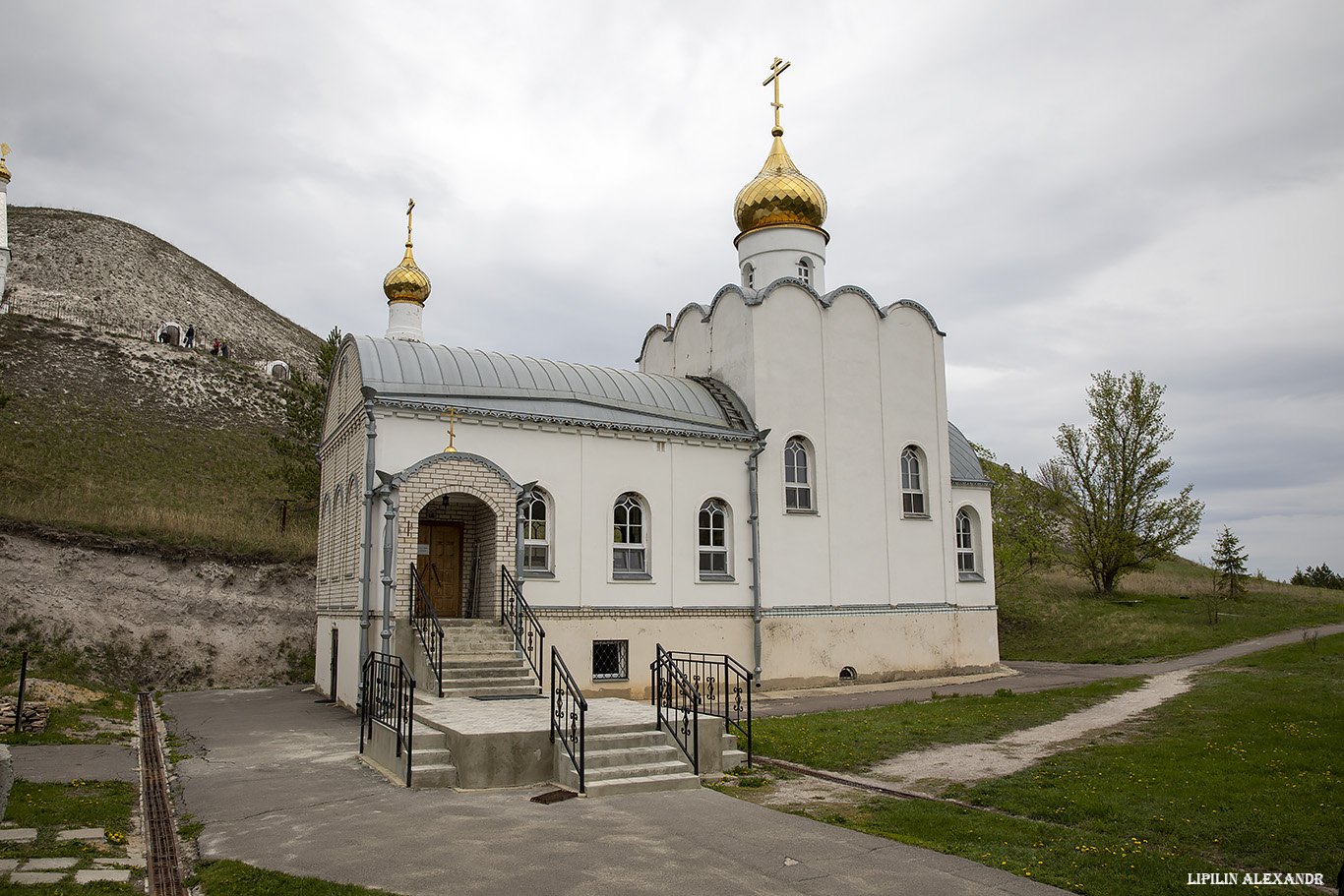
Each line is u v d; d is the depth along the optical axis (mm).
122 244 86875
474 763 11328
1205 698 17281
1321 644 24734
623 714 13648
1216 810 9695
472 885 7586
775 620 23844
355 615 19641
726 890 7488
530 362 23047
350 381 21938
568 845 8742
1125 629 32438
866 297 26828
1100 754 12875
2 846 8477
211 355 57812
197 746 15086
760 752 14031
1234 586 37219
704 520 23406
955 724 15891
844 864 8211
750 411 24625
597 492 21656
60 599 25719
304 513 37938
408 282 29172
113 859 8383
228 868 7957
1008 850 8664
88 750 14273
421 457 19578
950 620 26969
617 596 21547
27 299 59375
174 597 27547
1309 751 12156
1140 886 7594
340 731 16703
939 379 28016
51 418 41219
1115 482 38594
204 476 40438
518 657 17266
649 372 30719
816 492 25141
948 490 27578
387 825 9477
